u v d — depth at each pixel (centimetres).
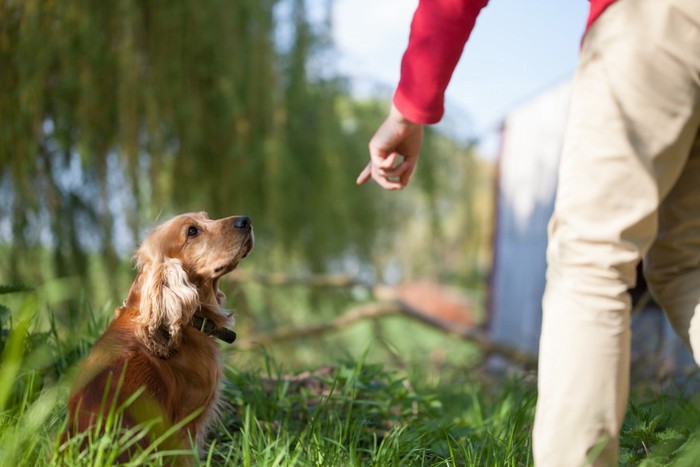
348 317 819
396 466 199
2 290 254
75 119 620
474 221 1019
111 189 647
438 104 198
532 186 1097
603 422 142
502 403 315
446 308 1588
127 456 191
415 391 351
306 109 817
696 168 163
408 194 938
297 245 834
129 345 229
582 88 152
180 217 277
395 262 1012
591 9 155
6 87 586
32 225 611
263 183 748
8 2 579
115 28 619
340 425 229
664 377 350
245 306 787
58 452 174
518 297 1132
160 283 242
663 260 172
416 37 193
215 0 690
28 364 237
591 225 146
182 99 670
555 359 146
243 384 287
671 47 142
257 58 718
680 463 159
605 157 146
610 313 144
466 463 208
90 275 660
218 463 225
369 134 887
